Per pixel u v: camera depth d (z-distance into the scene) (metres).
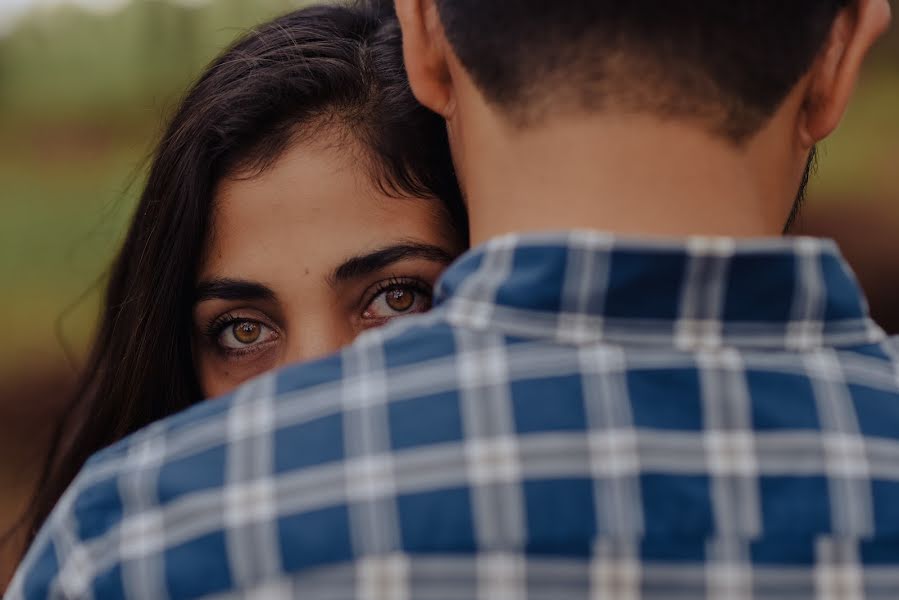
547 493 0.81
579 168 0.88
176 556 0.84
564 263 0.85
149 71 8.90
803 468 0.83
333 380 0.87
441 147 1.52
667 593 0.80
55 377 6.62
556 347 0.85
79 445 1.91
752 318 0.86
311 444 0.84
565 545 0.80
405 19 1.03
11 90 9.46
